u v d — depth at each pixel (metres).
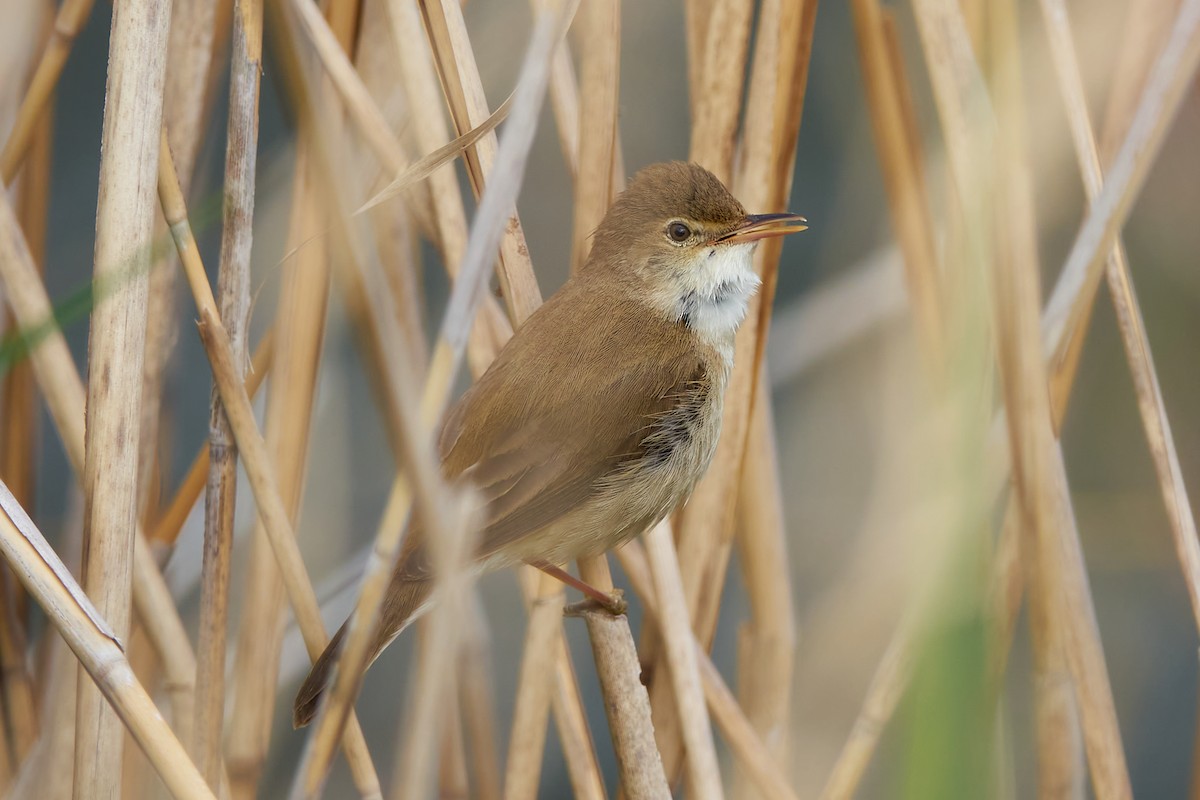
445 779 3.68
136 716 3.58
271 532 3.61
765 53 3.65
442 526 3.57
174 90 3.64
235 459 3.62
